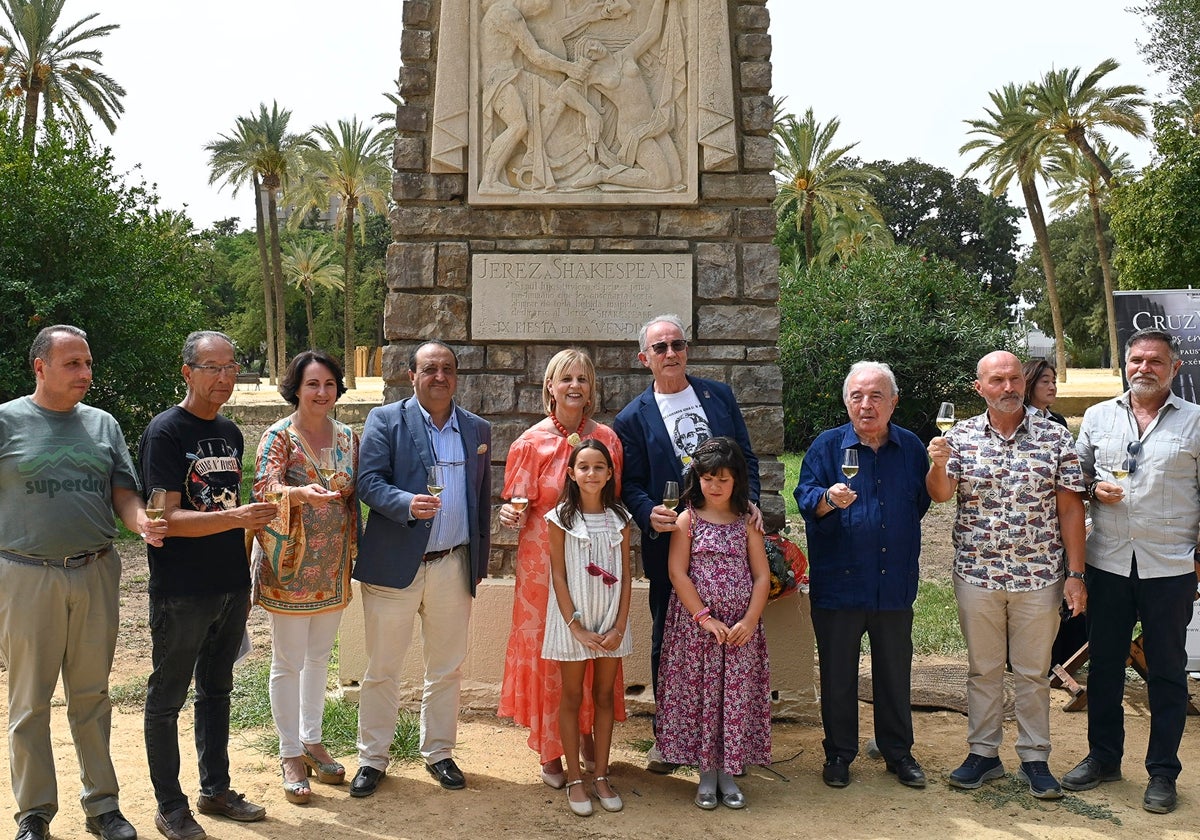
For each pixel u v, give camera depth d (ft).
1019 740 15.17
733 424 16.10
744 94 19.30
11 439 12.28
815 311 77.61
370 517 14.90
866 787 15.15
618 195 18.97
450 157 19.11
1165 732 14.61
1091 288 160.56
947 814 14.11
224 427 13.50
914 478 15.33
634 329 18.94
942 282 79.25
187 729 17.38
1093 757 15.29
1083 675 21.18
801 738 17.48
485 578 18.89
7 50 78.89
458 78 19.16
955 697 19.19
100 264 50.70
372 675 14.83
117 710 18.52
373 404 84.69
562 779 15.07
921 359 73.92
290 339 192.13
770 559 15.98
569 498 14.44
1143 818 14.01
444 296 19.16
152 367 53.11
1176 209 63.62
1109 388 97.81
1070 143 96.37
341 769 15.08
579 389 15.02
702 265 19.02
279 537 13.91
